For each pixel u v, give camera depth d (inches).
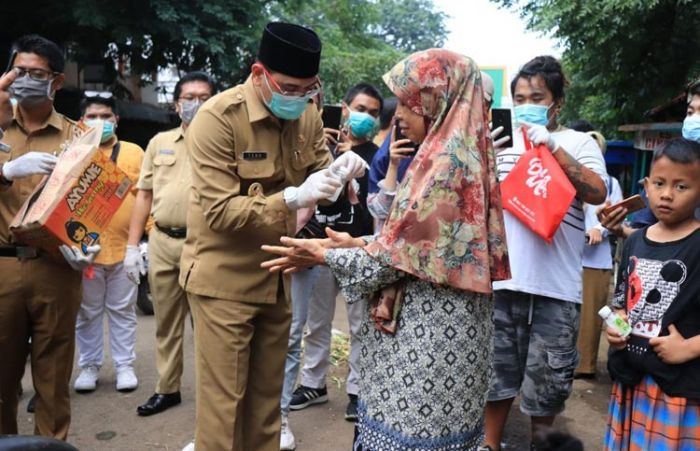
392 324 75.0
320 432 137.9
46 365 109.7
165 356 147.4
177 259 141.4
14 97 103.8
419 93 75.4
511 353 114.3
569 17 285.0
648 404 86.0
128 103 464.4
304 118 102.4
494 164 77.0
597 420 147.3
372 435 76.7
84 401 153.5
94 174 100.5
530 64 112.4
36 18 347.9
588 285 171.6
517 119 112.7
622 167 375.9
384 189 119.3
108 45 391.2
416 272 70.4
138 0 350.9
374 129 152.1
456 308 74.0
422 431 73.7
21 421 141.8
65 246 98.4
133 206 161.2
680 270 84.1
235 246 96.0
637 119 335.9
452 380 74.1
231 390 97.2
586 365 175.0
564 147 113.0
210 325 96.7
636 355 86.4
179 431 137.3
